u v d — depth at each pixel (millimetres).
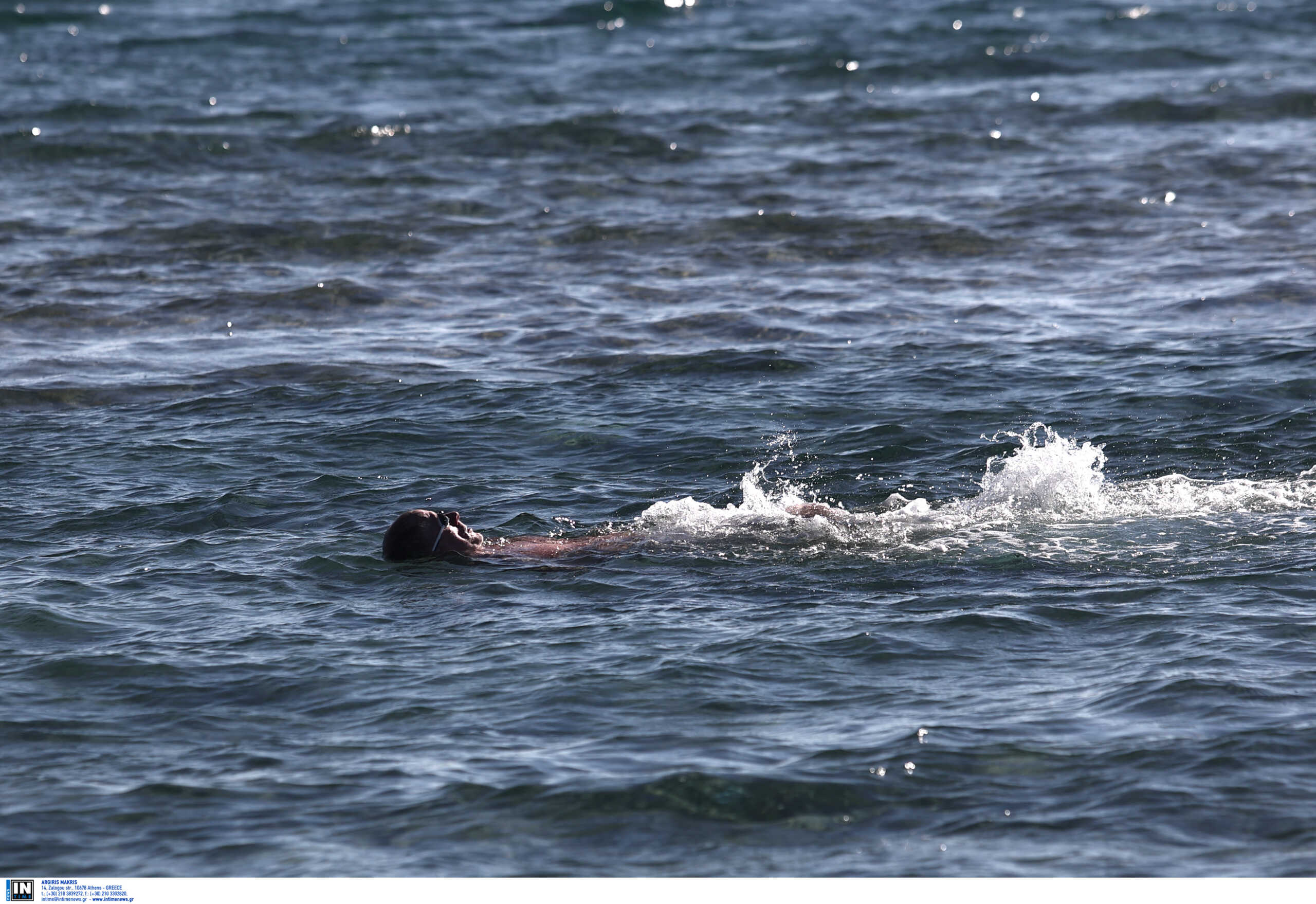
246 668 31156
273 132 107750
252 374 61438
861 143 104312
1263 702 27266
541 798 24984
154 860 23375
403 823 24406
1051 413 51844
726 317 68625
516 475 47125
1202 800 24062
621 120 110188
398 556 38375
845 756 26062
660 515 40344
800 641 31469
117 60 134625
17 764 26844
